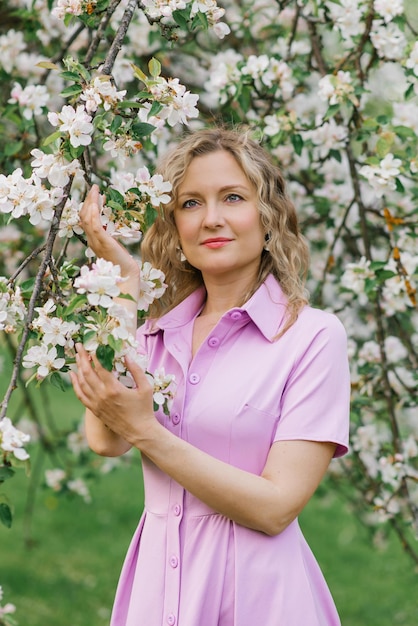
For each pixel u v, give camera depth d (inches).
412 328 137.1
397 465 115.0
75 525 238.2
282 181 82.6
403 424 137.1
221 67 112.0
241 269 80.0
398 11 104.3
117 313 65.2
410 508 116.5
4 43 123.1
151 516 76.9
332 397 73.9
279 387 73.9
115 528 237.6
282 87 112.0
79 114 69.5
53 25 126.7
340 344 75.5
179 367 78.7
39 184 70.3
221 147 77.7
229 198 77.4
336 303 137.8
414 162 104.3
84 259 134.6
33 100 109.7
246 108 112.0
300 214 134.4
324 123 111.5
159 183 74.4
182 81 135.9
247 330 77.2
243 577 71.7
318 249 139.6
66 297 72.9
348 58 112.4
